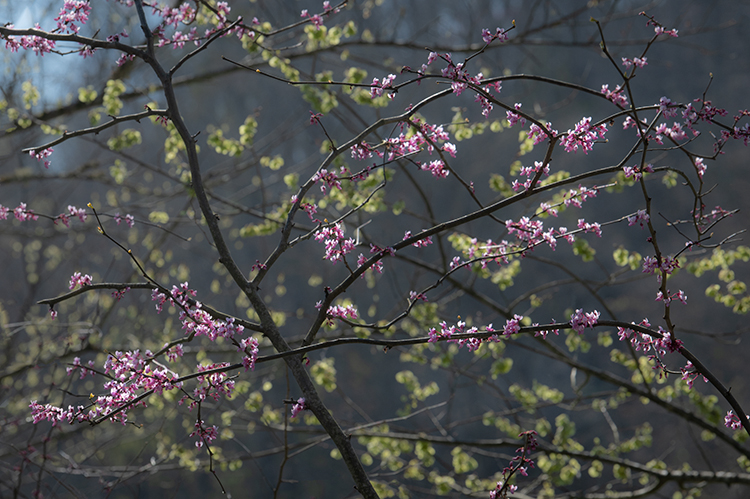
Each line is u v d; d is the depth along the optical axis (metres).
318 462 17.00
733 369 18.98
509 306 6.27
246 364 2.63
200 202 3.11
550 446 6.35
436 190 21.39
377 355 19.77
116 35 3.23
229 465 6.27
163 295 2.80
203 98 26.19
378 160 7.22
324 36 5.45
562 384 20.30
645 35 16.42
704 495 15.09
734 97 23.84
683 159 22.20
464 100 21.25
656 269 2.86
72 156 18.67
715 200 21.42
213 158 19.03
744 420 2.84
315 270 18.33
